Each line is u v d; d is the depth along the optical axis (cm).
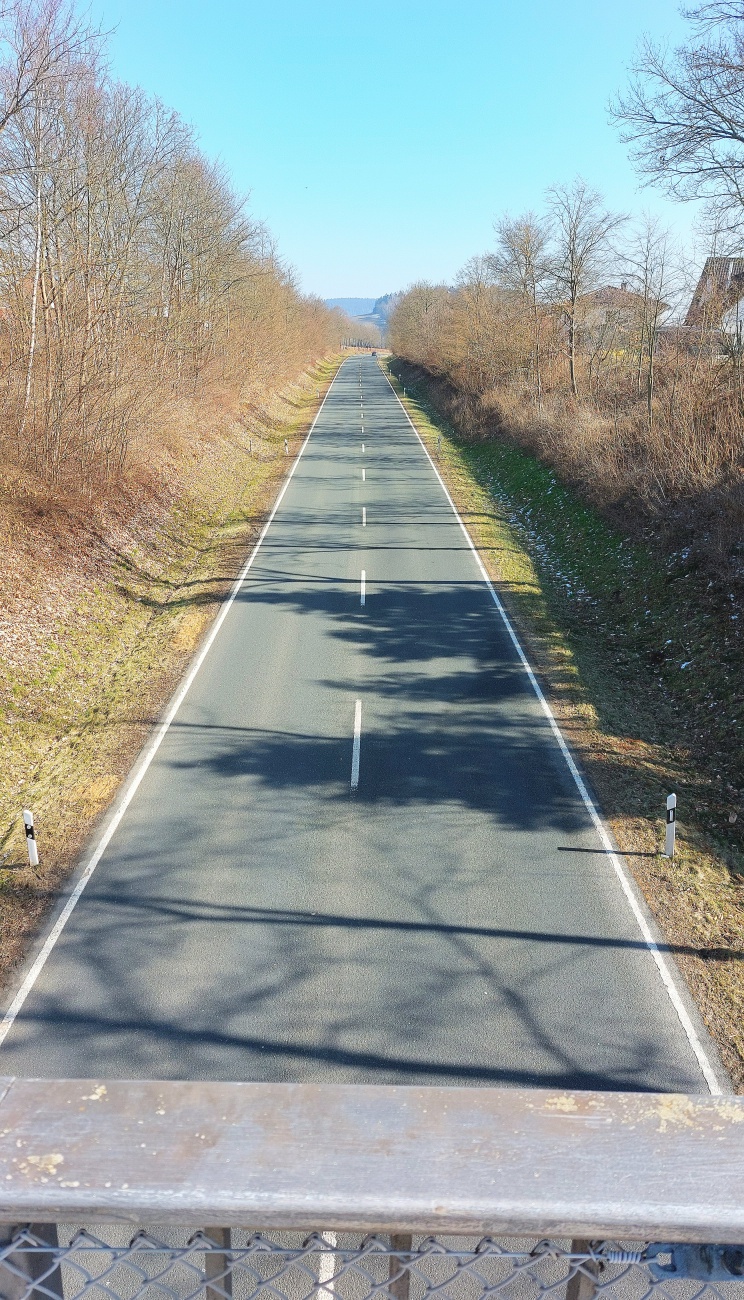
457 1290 481
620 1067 756
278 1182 119
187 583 2070
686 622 1655
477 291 4862
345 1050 770
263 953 889
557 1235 120
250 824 1106
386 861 1035
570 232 3412
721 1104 134
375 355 13300
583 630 1803
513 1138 126
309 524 2581
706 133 1706
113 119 2850
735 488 1817
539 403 3641
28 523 1888
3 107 1859
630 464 2392
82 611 1753
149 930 923
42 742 1341
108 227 2752
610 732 1357
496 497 3038
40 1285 125
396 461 3644
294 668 1566
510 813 1135
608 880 1007
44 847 1069
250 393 4725
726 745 1308
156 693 1473
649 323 2698
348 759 1259
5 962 884
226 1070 748
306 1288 475
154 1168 120
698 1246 128
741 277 2230
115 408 2361
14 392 2070
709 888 999
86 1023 802
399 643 1684
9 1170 120
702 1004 833
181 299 3728
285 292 6488
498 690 1489
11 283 2155
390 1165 122
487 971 867
